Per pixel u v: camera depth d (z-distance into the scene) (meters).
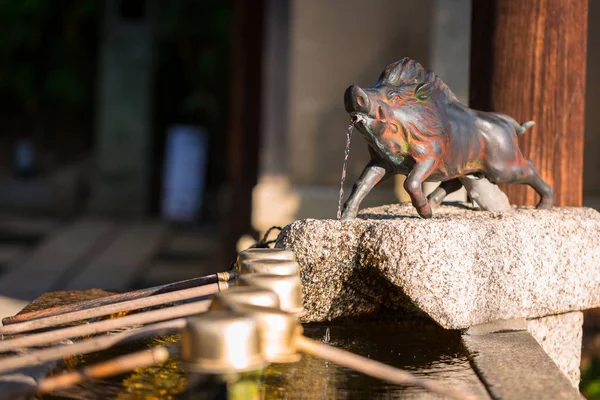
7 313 6.71
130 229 14.59
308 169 9.07
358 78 9.05
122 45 15.62
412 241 3.44
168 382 2.93
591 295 4.05
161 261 11.64
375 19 9.02
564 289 3.92
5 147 19.91
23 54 18.95
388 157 3.69
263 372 3.13
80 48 18.88
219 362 2.25
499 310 3.66
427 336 3.79
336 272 3.59
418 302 3.47
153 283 9.83
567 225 3.96
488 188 4.12
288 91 9.01
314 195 8.77
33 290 8.80
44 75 19.17
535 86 4.55
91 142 20.12
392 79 3.70
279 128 9.00
